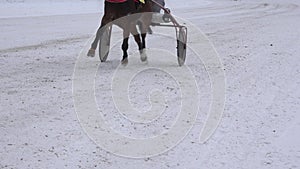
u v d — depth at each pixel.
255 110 7.36
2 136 6.05
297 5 35.84
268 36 15.84
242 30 17.75
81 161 5.39
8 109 7.12
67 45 13.38
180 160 5.47
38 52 12.08
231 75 9.69
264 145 5.93
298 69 10.38
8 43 13.43
